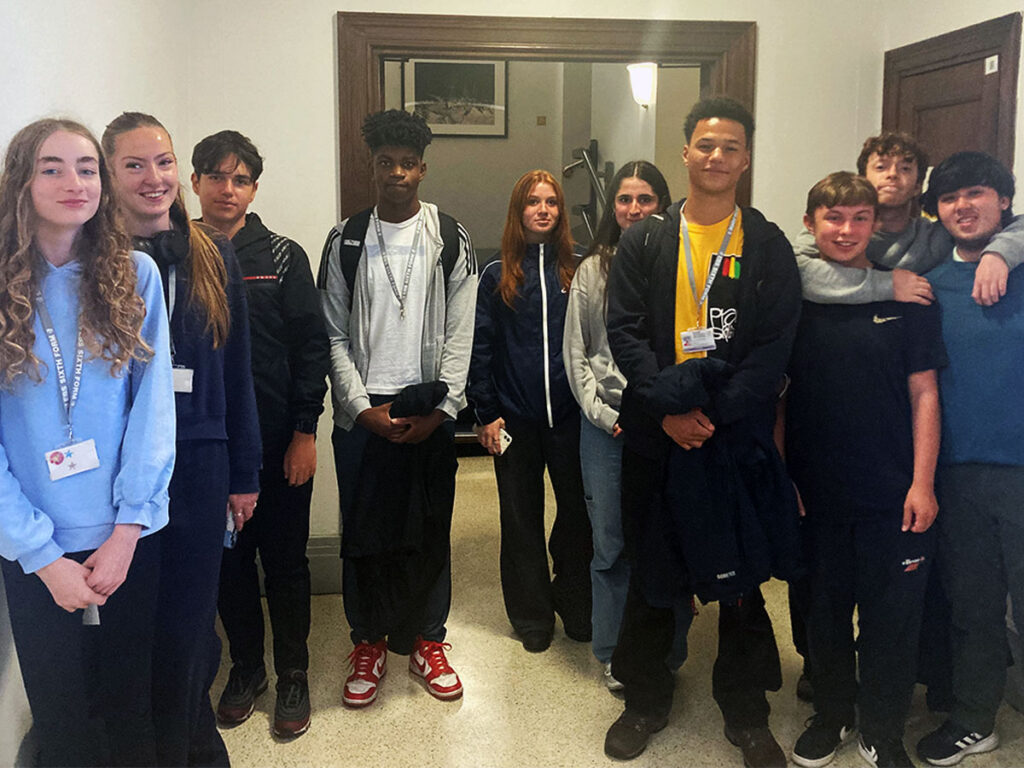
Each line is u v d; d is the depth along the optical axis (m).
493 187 6.28
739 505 1.92
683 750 2.14
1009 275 1.92
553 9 3.10
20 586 1.50
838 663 2.02
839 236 1.92
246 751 2.14
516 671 2.58
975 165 1.93
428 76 6.12
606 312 2.11
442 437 2.40
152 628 1.65
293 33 3.00
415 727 2.26
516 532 2.70
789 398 2.03
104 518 1.51
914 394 1.94
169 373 1.59
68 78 2.01
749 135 1.93
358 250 2.37
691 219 1.98
